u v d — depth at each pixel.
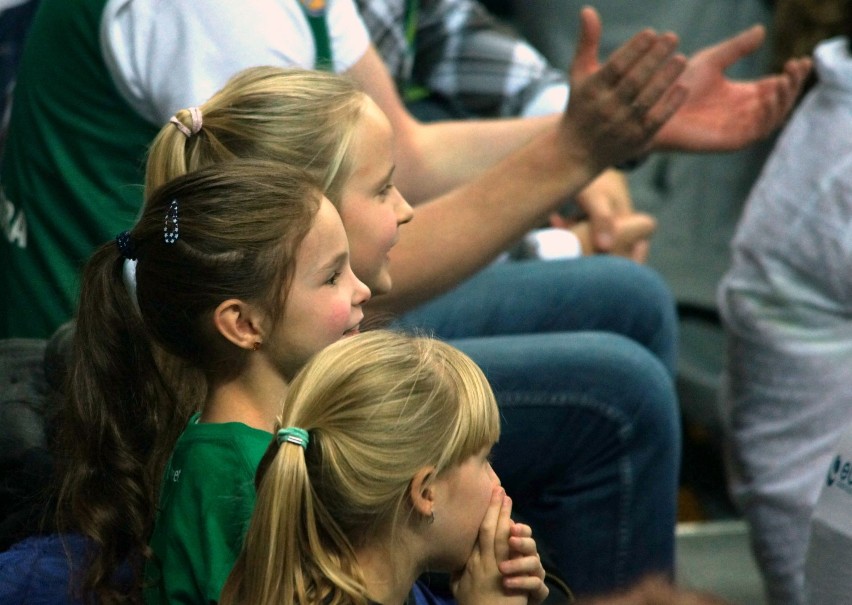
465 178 8.05
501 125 8.25
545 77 10.76
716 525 12.15
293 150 5.44
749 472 8.94
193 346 5.04
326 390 4.51
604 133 6.63
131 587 5.07
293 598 4.38
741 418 9.03
